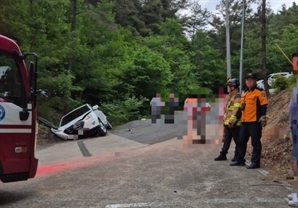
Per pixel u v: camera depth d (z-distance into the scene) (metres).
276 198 5.32
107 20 24.36
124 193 5.82
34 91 5.78
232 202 5.17
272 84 16.44
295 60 5.27
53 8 18.14
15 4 15.93
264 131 9.70
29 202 5.50
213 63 43.56
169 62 34.50
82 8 23.92
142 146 11.84
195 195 5.60
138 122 21.00
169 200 5.36
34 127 5.90
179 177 6.84
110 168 7.96
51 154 11.46
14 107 5.65
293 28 44.12
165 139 12.85
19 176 5.73
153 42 38.16
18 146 5.68
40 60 17.38
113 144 12.92
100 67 24.00
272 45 38.50
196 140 10.96
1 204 5.45
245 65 38.75
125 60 28.03
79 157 10.38
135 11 49.78
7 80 5.64
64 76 19.08
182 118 12.38
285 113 9.77
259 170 7.15
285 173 6.68
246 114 7.41
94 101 25.34
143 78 27.73
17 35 16.31
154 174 7.16
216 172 7.16
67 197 5.70
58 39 19.05
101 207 5.09
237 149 7.91
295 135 5.13
